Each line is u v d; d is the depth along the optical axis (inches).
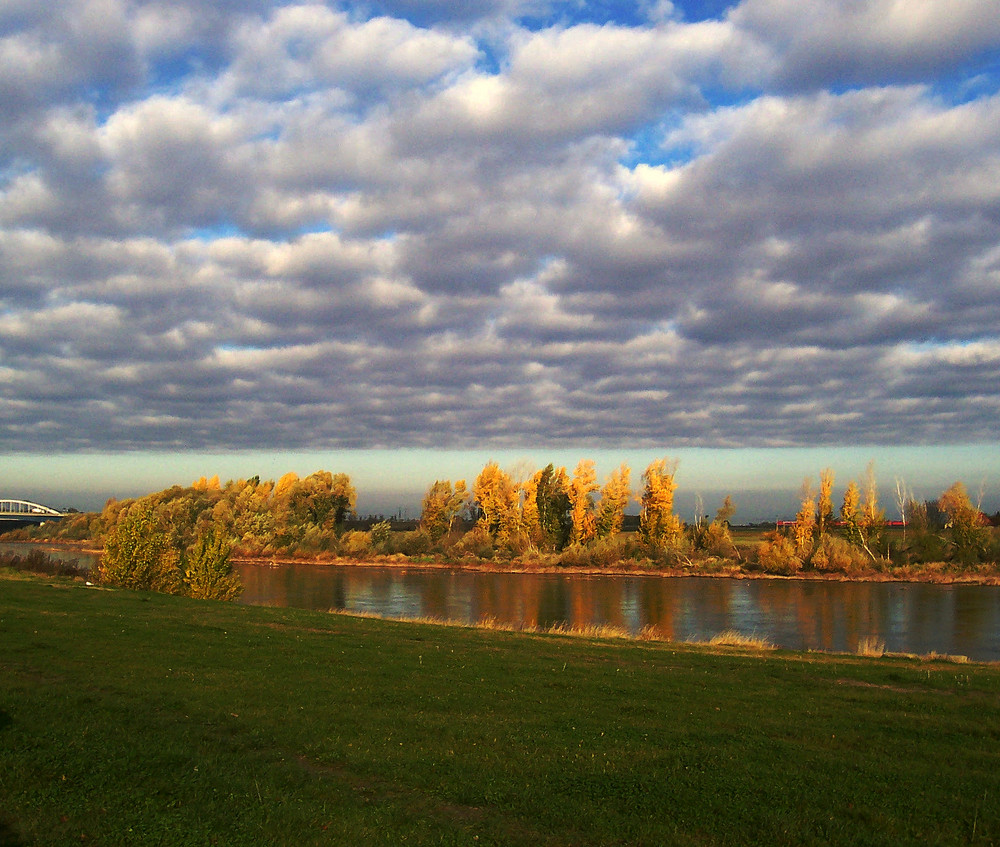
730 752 482.0
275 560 4042.8
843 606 2341.3
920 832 363.3
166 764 402.6
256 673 661.9
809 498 3587.6
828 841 346.6
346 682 646.5
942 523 3801.7
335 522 4456.2
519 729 519.2
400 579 3186.5
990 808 394.3
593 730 526.9
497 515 4065.0
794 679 788.0
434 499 4402.1
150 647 756.0
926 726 573.0
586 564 3636.8
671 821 364.2
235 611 1162.0
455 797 389.1
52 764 386.3
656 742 502.3
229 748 445.7
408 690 629.9
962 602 2443.4
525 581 3132.4
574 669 785.6
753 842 344.5
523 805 379.2
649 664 856.3
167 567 1593.3
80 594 1212.5
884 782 431.8
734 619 2063.2
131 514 1675.7
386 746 463.8
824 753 489.1
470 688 654.5
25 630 796.6
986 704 662.5
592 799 390.3
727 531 3848.4
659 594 2664.9
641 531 3821.4
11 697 502.3
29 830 316.2
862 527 3528.5
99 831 321.7
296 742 463.5
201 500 4697.3
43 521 5925.2
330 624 1090.1
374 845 325.4
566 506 4035.4
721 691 696.4
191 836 323.0
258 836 327.3
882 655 1075.3
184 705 531.8
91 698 523.8
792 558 3309.5
